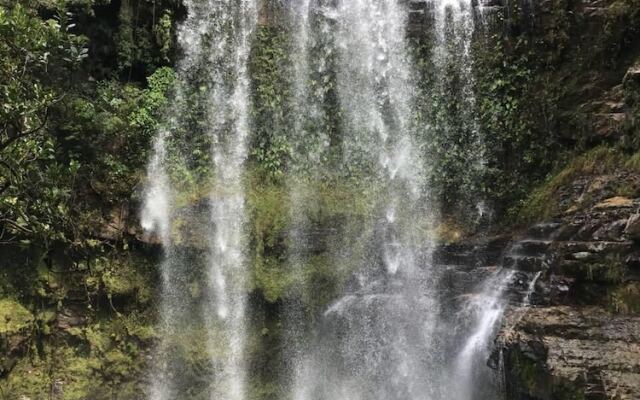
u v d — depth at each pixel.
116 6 10.17
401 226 10.24
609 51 9.67
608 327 6.69
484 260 9.67
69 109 9.05
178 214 9.60
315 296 9.55
